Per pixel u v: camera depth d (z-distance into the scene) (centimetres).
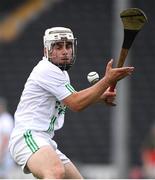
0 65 5812
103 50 5822
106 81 1580
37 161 1616
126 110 4916
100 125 5350
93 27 5975
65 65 1689
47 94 1684
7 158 3766
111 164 5150
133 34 1582
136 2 6056
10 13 6016
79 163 5131
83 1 6159
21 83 5697
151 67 5731
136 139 5275
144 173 4456
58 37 1675
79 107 1623
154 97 5569
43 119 1686
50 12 6038
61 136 5278
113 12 5984
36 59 5847
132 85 5625
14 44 5916
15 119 1706
